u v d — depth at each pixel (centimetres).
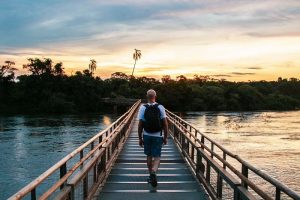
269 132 6078
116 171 1176
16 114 10388
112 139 1184
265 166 3478
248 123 7744
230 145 4697
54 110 11012
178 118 1841
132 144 1900
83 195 720
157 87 13200
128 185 966
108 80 13838
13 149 4400
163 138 877
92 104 11675
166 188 937
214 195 762
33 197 435
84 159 709
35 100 11656
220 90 13962
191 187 946
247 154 4097
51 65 12675
